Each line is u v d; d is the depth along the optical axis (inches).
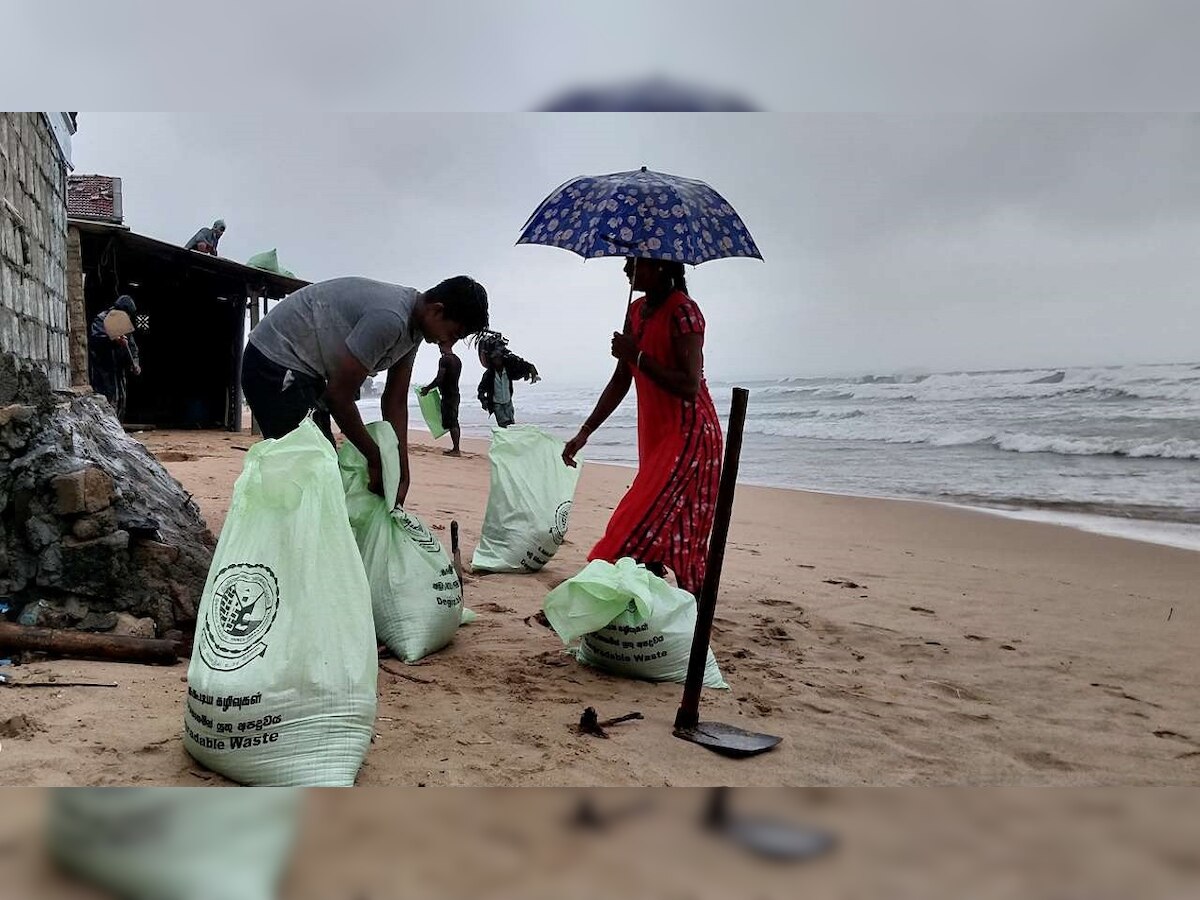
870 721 129.0
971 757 117.0
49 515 136.9
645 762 107.2
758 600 204.1
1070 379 1027.9
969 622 193.6
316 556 97.8
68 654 125.3
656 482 151.9
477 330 147.6
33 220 325.4
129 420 711.7
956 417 820.6
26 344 305.7
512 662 145.3
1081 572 257.6
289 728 92.4
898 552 286.5
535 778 99.3
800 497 427.5
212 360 732.7
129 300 538.3
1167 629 191.3
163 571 142.9
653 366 147.2
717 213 141.2
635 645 138.6
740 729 120.8
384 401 159.8
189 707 94.2
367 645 98.7
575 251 135.0
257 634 94.5
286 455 100.0
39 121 340.5
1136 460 561.0
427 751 105.0
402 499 157.2
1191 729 131.6
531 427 221.8
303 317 143.6
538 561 214.4
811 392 1188.5
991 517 367.6
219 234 692.1
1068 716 135.6
